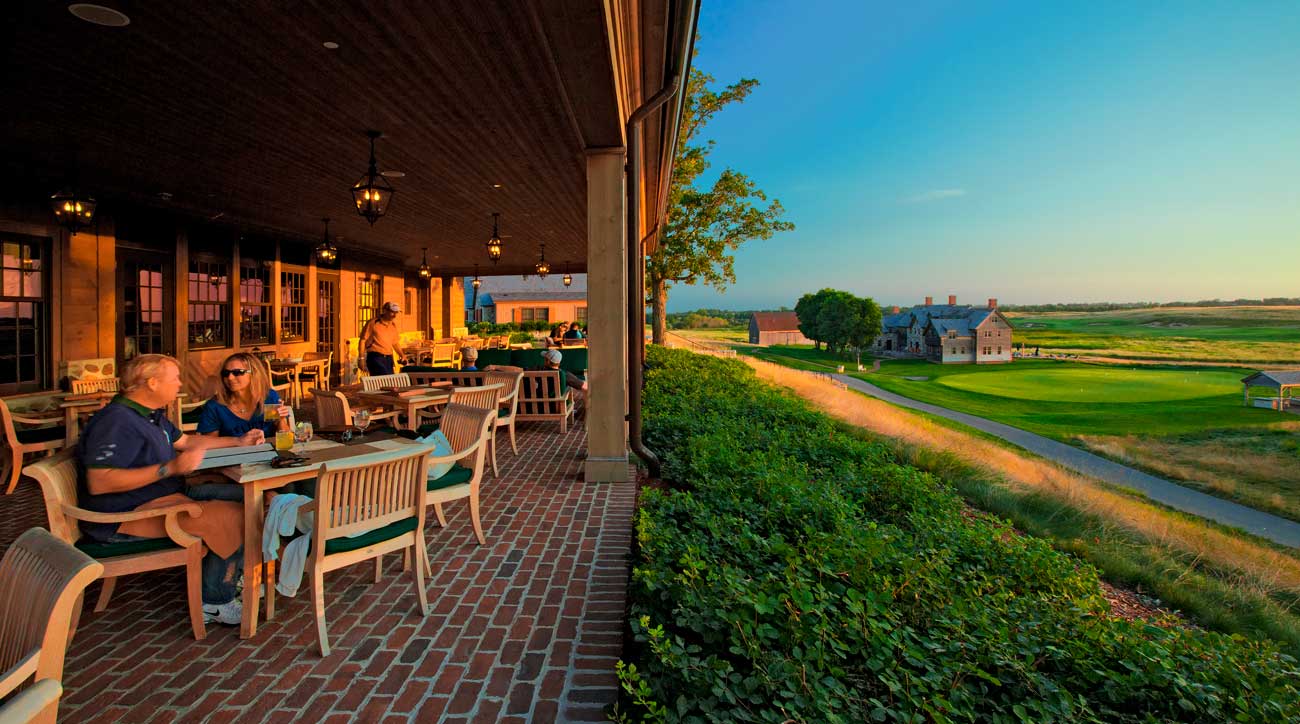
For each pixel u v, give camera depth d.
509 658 2.84
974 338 107.69
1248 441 37.12
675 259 29.14
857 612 2.85
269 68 4.14
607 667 2.77
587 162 5.82
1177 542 8.66
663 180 10.57
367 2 3.27
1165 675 2.89
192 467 3.01
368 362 8.59
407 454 3.14
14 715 1.33
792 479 5.61
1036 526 8.28
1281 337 148.00
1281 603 7.01
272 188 7.73
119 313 8.66
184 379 9.70
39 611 1.61
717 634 2.66
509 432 7.27
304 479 3.40
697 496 5.29
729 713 2.16
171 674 2.70
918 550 4.62
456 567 3.89
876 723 2.26
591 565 3.93
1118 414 49.44
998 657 2.82
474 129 5.59
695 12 4.36
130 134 5.54
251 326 11.43
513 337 25.81
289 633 3.07
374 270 16.25
